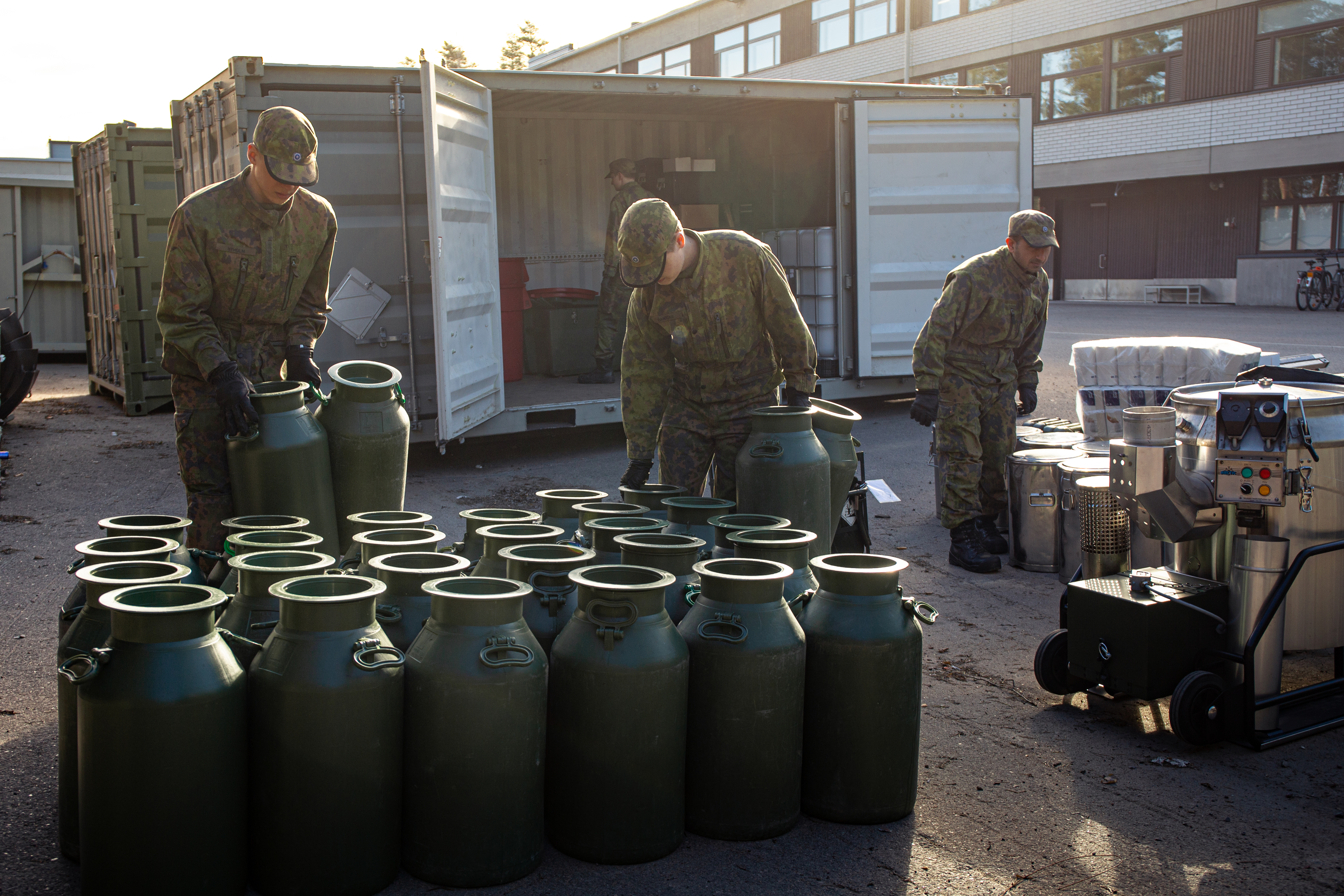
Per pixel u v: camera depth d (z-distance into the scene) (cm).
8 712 326
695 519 311
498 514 326
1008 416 509
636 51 3447
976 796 277
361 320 645
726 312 362
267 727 218
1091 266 2584
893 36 2769
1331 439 306
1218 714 303
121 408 1030
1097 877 237
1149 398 568
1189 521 309
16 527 571
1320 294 2000
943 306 484
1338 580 315
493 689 223
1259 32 2127
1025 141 871
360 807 220
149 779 206
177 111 762
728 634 248
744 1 3064
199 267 332
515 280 902
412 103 643
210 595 220
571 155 1005
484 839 227
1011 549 506
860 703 255
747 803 249
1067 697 340
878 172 835
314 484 314
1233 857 246
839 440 368
